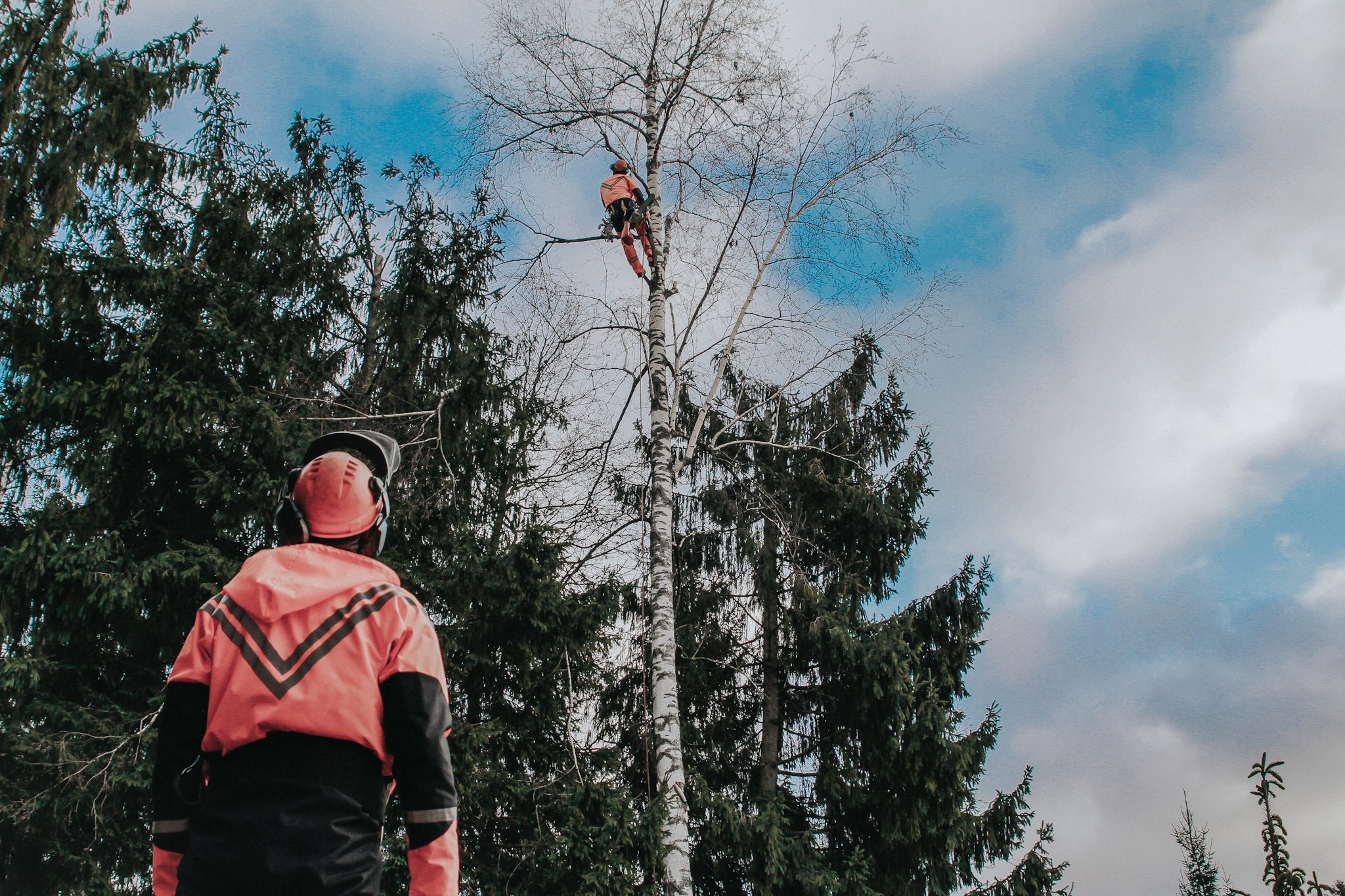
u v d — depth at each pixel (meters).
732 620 15.70
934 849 13.43
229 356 12.16
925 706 13.41
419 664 1.93
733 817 12.57
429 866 1.84
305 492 2.18
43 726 10.45
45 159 10.79
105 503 11.65
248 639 1.88
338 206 15.11
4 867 10.27
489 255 13.71
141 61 13.00
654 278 12.11
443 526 12.16
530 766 11.70
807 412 16.22
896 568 15.71
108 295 12.32
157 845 1.89
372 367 14.28
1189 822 10.38
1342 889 4.19
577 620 11.62
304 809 1.76
